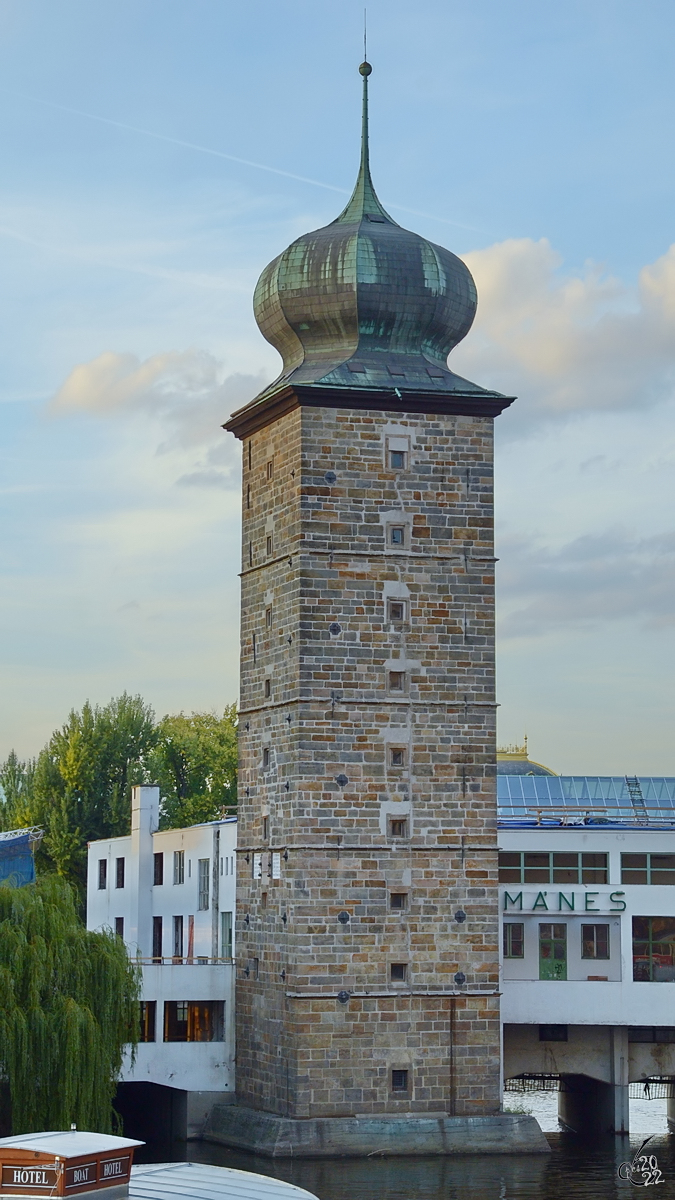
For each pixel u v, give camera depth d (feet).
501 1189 266.77
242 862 317.42
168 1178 187.73
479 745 302.86
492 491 307.99
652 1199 261.44
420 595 303.27
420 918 297.12
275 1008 298.97
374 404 303.68
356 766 297.53
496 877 300.61
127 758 542.16
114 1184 174.91
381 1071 292.61
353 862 295.69
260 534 316.19
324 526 300.40
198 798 550.36
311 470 300.61
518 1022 314.55
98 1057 268.82
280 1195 182.50
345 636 299.38
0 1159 172.86
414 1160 286.87
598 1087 333.83
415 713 301.02
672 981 319.47
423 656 302.45
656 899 320.70
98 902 461.37
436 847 298.97
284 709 302.45
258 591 315.58
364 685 299.17
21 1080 264.11
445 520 305.53
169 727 569.23
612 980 319.47
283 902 298.15
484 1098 295.69
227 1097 313.12
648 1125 347.77
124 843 440.45
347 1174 273.75
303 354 316.81
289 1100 291.17
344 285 308.60
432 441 306.14
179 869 402.52
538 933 321.52
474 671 304.30
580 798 357.82
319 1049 290.56
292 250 313.53
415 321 311.68
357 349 312.09
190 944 391.04
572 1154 299.17
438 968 296.51
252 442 321.11
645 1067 330.13
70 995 272.51
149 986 312.71
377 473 303.27
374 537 302.25
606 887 320.70
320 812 295.28
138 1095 335.06
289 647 301.63
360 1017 292.81
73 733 539.29
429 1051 294.66
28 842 363.56
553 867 324.60
